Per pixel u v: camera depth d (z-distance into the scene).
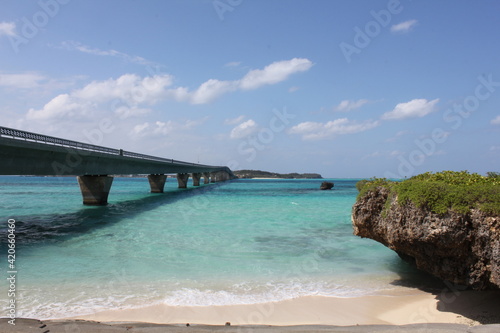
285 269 9.98
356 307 7.16
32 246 13.09
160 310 6.87
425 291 8.09
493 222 5.89
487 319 6.19
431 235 6.52
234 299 7.57
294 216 23.11
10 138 16.94
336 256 11.59
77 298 7.47
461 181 7.52
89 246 13.06
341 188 81.31
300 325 5.93
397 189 7.61
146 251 12.17
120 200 39.25
